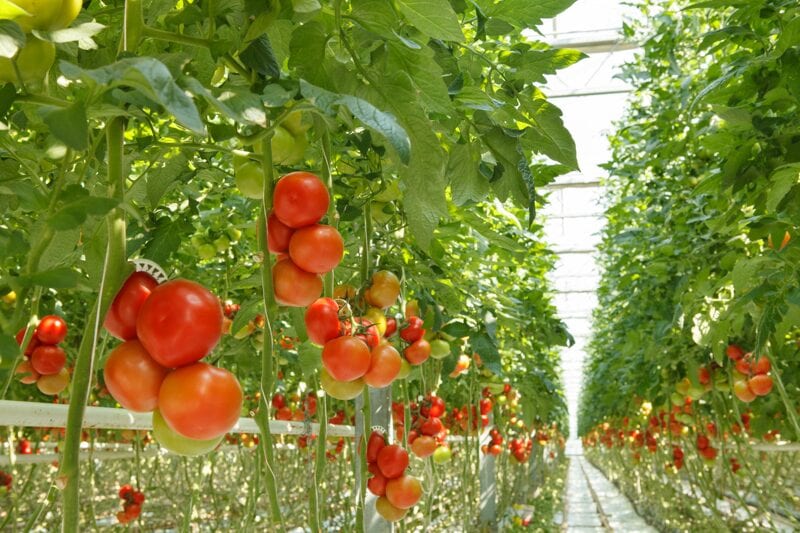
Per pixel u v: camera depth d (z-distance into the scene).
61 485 0.62
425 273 2.18
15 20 0.70
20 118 1.18
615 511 12.04
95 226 1.15
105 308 0.71
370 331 1.24
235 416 0.74
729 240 2.93
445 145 1.42
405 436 2.08
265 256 0.99
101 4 1.17
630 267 4.56
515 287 4.46
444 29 1.01
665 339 4.35
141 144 1.12
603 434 15.35
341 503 6.50
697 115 3.17
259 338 2.67
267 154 1.02
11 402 1.00
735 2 1.81
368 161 1.64
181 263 2.66
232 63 0.94
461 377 4.31
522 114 1.37
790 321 2.42
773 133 1.88
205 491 5.70
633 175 4.10
